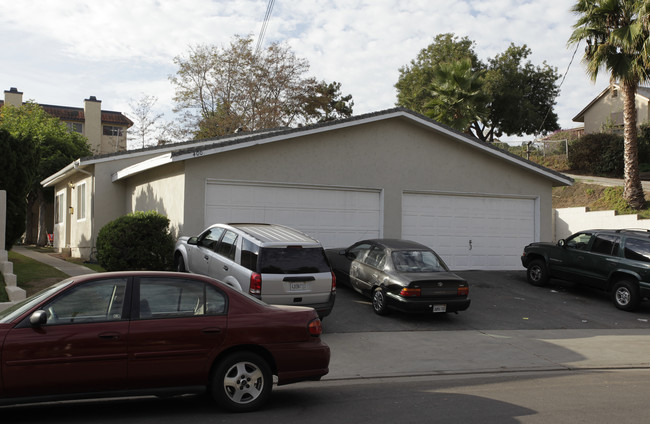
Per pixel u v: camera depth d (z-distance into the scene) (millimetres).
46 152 30016
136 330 5402
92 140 49531
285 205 14539
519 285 15719
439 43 46281
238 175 13875
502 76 44031
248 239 9617
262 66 40656
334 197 15227
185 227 13258
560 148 33594
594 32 21250
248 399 5801
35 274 13625
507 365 8664
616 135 30703
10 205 14750
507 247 17734
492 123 45906
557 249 15234
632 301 13258
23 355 5023
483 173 17266
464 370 8297
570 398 6676
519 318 12305
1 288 10656
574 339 10680
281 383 5914
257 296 8977
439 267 11898
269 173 14258
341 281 13461
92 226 18438
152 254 12938
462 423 5555
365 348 9297
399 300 11000
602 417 5855
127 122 51812
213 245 10602
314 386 7246
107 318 5410
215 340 5668
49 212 33250
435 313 12219
